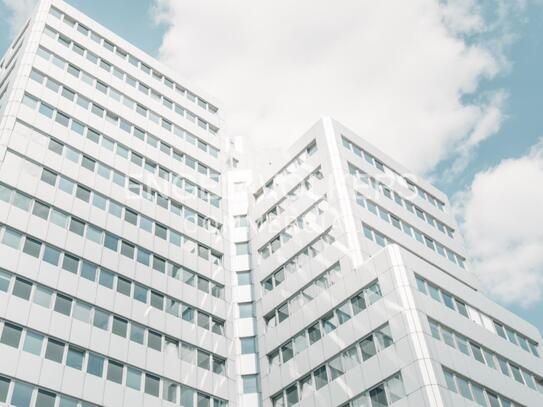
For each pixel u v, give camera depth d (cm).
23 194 4041
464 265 5409
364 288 3947
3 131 4253
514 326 4228
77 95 5047
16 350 3309
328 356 3881
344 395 3609
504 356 3850
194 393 4062
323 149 5169
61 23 5466
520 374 3841
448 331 3641
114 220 4494
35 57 4969
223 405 4188
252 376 4406
